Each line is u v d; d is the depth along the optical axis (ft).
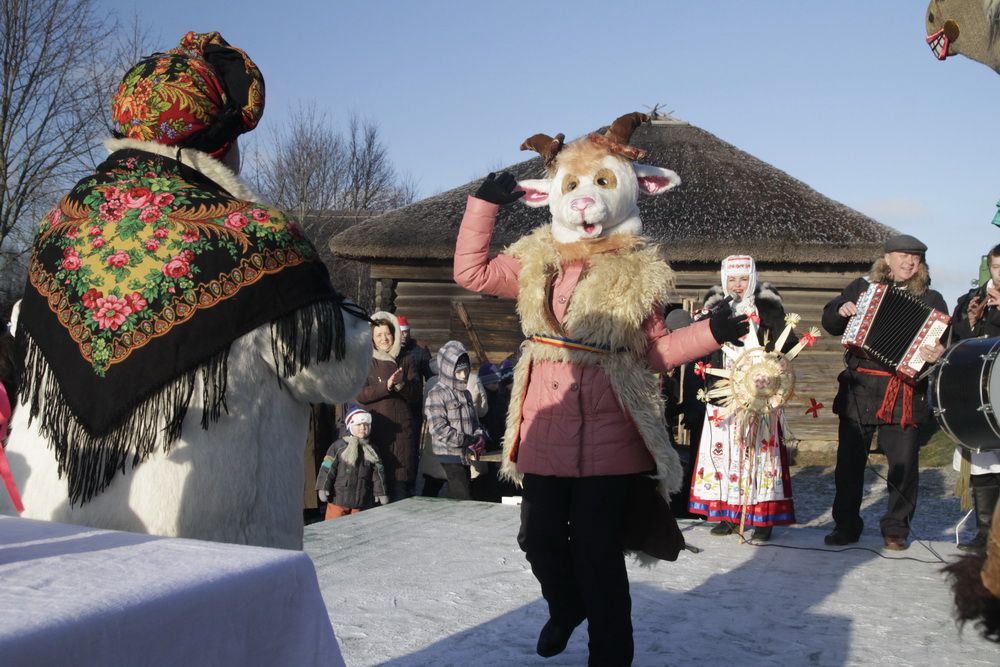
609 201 10.68
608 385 10.24
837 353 47.19
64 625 3.81
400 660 11.11
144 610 4.16
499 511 21.84
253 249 6.89
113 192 7.07
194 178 7.37
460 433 26.43
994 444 13.85
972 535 25.52
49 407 6.64
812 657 11.74
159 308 6.61
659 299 10.30
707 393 17.95
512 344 49.39
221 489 6.60
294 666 4.96
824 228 47.14
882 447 19.17
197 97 7.38
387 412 25.52
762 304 19.74
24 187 69.62
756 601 14.34
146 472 6.47
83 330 6.64
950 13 11.98
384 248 49.19
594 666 10.03
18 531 5.38
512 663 11.09
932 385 14.84
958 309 20.02
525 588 14.48
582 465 10.08
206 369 6.62
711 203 49.55
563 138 11.28
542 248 11.00
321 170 124.98
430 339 50.24
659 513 10.58
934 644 12.30
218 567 4.73
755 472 19.02
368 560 16.39
